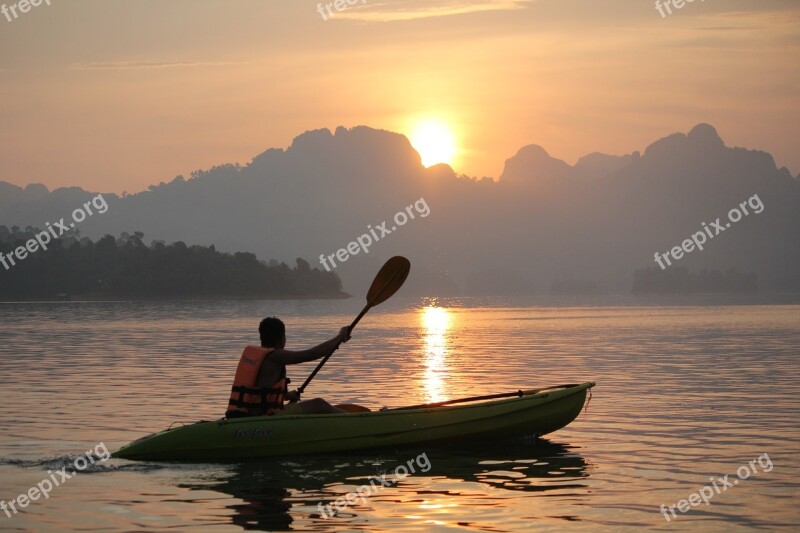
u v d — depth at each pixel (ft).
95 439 35.76
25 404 47.62
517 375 65.21
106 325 175.83
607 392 53.31
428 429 32.91
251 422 30.76
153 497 25.71
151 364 76.43
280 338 31.99
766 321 194.08
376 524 22.93
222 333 141.18
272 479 27.99
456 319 240.94
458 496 25.91
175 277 560.20
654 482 27.76
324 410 32.12
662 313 282.77
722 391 53.67
